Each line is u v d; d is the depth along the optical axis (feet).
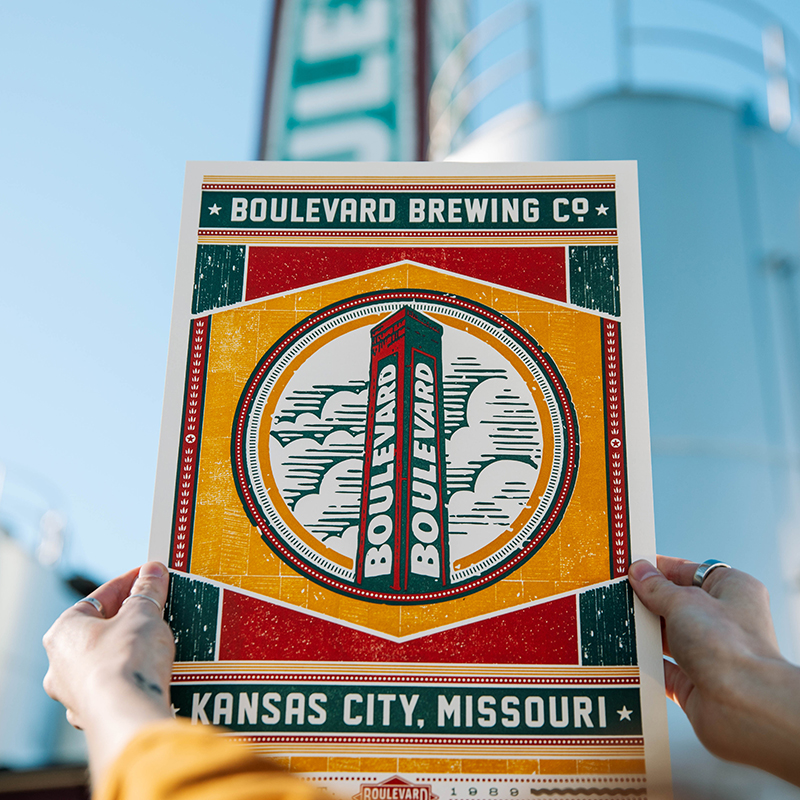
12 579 22.90
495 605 4.00
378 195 4.71
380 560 4.07
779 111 20.25
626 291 4.50
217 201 4.70
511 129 19.27
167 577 4.03
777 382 16.16
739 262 16.89
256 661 3.92
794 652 14.25
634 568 4.04
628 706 3.85
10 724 22.22
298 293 4.52
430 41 30.73
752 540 14.80
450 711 3.84
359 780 3.74
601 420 4.28
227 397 4.33
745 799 7.98
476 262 4.58
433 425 4.27
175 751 1.94
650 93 18.47
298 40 31.58
